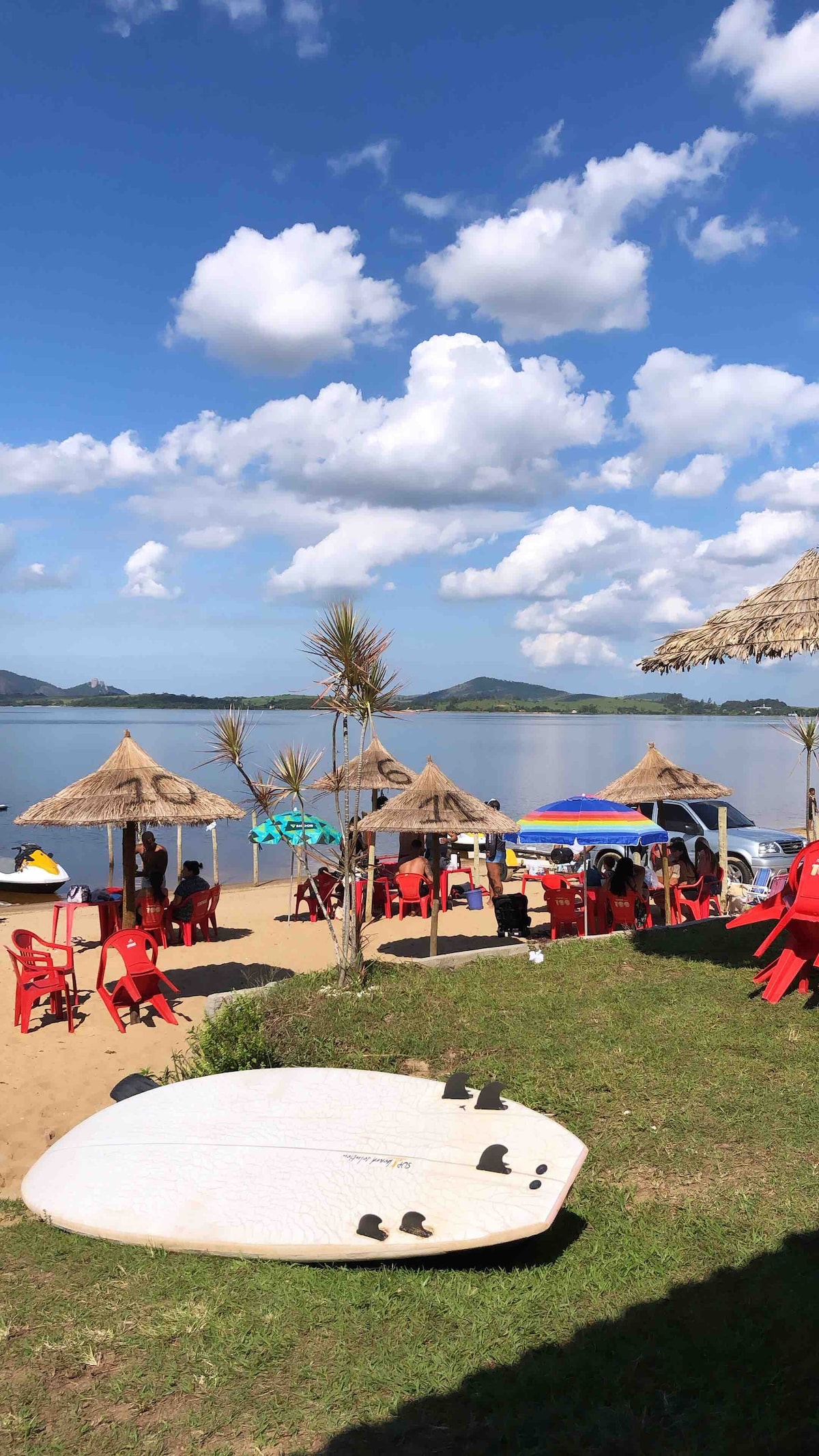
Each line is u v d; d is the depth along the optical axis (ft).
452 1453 10.74
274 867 90.33
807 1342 12.66
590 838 39.99
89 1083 27.96
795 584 31.83
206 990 37.65
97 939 47.96
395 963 35.12
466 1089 20.39
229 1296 14.48
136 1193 17.17
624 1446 10.66
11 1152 23.57
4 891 62.08
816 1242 15.47
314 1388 12.09
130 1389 12.15
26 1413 11.65
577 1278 14.85
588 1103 21.90
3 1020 34.19
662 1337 13.04
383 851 98.12
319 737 326.24
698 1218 16.55
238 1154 18.21
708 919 42.98
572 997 30.66
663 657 33.53
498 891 55.67
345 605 31.22
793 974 28.99
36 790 151.74
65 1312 14.16
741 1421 11.13
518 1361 12.59
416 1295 14.43
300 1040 26.50
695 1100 21.77
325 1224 15.75
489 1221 15.15
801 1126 20.06
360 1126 19.04
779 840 61.67
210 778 173.68
